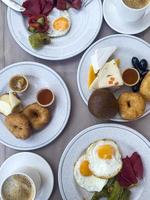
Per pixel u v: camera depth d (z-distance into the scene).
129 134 0.62
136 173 0.61
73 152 0.62
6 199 0.58
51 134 0.63
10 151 0.64
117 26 0.67
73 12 0.69
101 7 0.67
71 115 0.65
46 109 0.63
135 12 0.62
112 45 0.66
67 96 0.64
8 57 0.68
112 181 0.61
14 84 0.66
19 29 0.67
